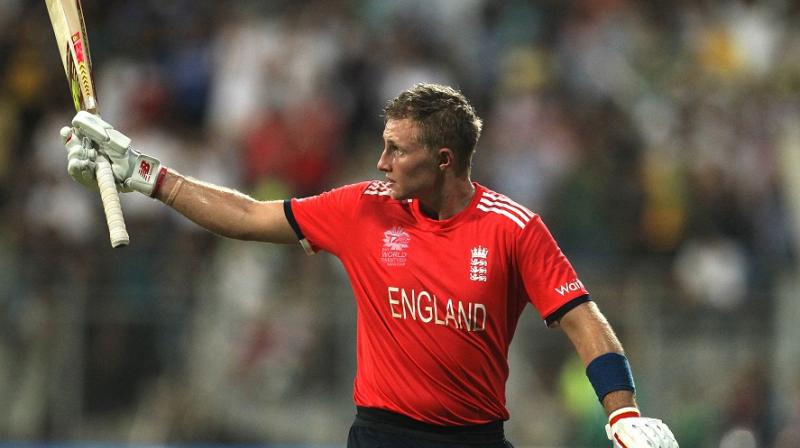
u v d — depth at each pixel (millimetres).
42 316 40125
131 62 52438
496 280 19047
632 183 49031
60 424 39750
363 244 19641
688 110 53031
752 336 42000
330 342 40125
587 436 40031
